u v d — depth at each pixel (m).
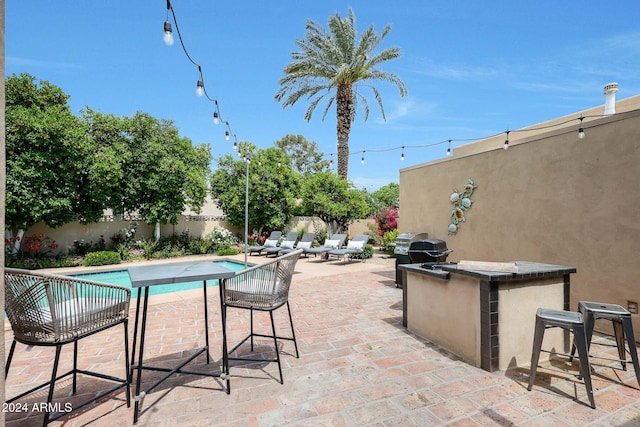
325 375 2.66
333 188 12.98
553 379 2.58
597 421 2.03
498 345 2.72
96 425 2.03
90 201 9.91
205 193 12.59
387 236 11.61
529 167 4.53
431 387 2.46
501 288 2.74
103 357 3.06
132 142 11.09
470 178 5.54
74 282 1.98
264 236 14.53
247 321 4.15
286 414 2.13
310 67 11.40
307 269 8.66
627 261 3.43
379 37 11.18
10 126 8.09
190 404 2.26
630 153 3.40
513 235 4.75
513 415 2.10
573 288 3.95
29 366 2.90
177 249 12.15
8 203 8.23
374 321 4.09
